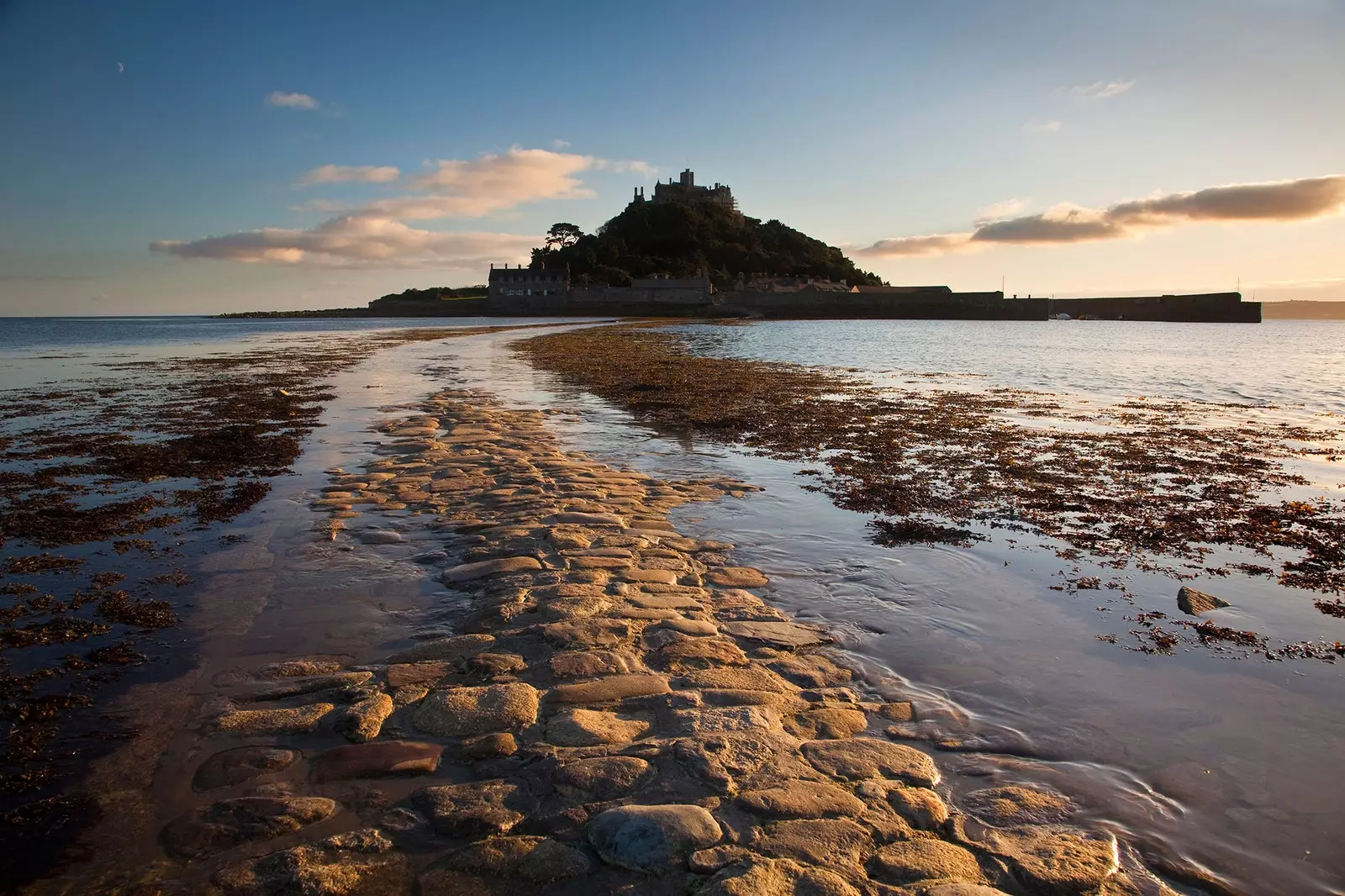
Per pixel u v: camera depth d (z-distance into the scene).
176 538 7.77
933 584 6.66
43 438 13.84
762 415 17.27
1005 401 20.59
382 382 24.38
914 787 3.74
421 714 4.37
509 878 3.12
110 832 3.43
